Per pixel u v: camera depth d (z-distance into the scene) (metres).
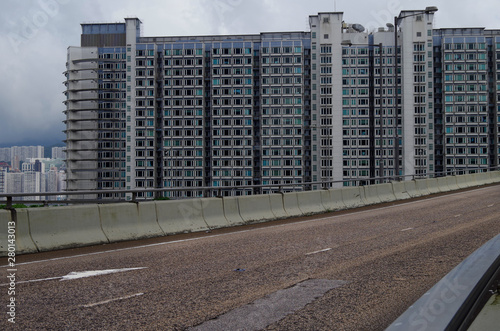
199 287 6.97
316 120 114.44
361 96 113.12
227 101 115.81
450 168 112.56
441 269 8.03
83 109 128.25
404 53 112.44
